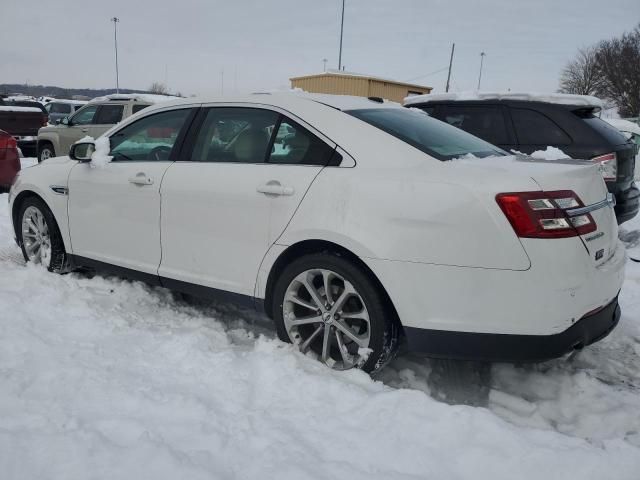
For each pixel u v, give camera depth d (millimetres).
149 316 3953
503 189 2662
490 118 6500
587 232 2734
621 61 42812
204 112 3805
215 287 3559
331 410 2682
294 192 3152
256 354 3211
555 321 2625
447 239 2713
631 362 3496
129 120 4262
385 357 2979
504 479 2221
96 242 4262
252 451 2336
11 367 2877
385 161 3021
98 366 2982
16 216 4949
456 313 2736
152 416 2549
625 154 6102
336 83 21062
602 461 2293
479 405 3002
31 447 2240
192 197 3586
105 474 2119
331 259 3027
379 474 2211
